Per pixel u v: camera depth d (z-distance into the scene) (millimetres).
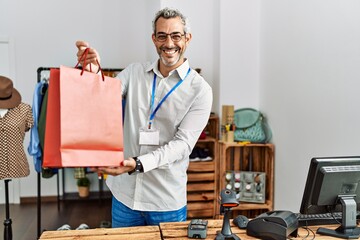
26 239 3438
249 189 3455
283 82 3207
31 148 2959
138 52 4875
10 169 2750
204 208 3668
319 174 1588
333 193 1633
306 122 2820
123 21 4824
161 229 1657
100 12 4770
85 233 1604
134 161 1582
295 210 3008
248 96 3781
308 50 2775
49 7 4641
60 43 4707
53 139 1244
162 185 1901
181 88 1862
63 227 3475
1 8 4535
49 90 1236
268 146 3396
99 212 4277
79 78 1263
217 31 3824
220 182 3498
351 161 1624
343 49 2340
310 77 2752
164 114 1878
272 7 3406
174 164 1911
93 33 4773
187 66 1891
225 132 3488
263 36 3629
